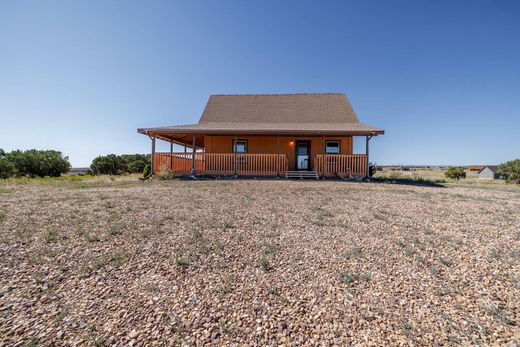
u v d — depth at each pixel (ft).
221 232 12.62
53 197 20.40
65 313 6.68
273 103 53.16
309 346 5.70
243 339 5.91
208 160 42.80
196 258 9.86
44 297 7.32
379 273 8.90
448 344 5.66
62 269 8.84
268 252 10.46
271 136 47.03
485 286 8.03
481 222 14.58
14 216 14.52
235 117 49.90
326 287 8.06
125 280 8.32
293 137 46.98
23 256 9.66
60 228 12.59
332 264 9.56
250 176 41.24
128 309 6.91
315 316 6.70
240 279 8.50
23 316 6.53
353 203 19.49
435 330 6.12
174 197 20.95
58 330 6.07
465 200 21.01
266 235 12.35
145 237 11.78
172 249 10.59
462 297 7.48
